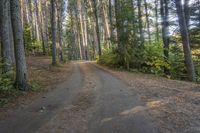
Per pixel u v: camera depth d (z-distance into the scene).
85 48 66.25
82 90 13.19
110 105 9.41
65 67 28.94
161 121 7.22
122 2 24.98
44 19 53.31
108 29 45.69
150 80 16.39
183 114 7.77
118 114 8.16
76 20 63.47
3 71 13.71
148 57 24.36
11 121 8.19
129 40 24.81
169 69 23.05
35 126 7.54
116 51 26.06
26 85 13.20
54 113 8.83
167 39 25.53
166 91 11.63
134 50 24.55
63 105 9.97
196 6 27.53
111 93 11.82
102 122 7.47
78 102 10.35
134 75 20.05
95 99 10.72
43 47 46.41
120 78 17.66
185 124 6.89
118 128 6.88
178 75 22.22
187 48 18.20
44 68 24.38
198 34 26.83
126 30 24.47
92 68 27.84
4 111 9.52
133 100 9.97
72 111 8.95
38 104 10.39
